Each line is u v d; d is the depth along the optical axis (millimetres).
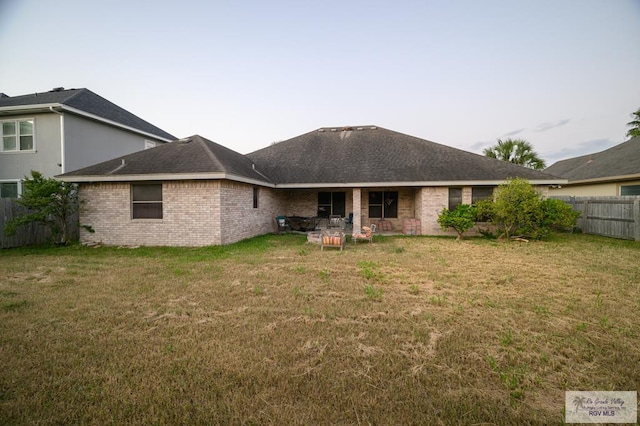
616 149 19188
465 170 13836
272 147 18719
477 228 13680
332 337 3578
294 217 15945
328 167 15586
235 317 4230
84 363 3037
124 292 5359
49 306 4668
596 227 13508
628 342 3475
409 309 4531
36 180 10531
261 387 2629
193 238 10656
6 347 3367
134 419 2264
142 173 10359
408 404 2424
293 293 5277
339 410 2359
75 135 14227
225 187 10852
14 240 10891
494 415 2301
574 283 5914
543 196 12375
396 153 16219
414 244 11148
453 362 3043
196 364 2984
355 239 11305
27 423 2223
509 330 3783
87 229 11102
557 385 2711
